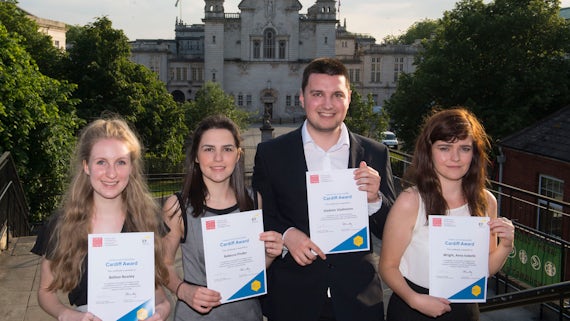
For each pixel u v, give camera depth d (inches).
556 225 579.8
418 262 144.7
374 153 163.5
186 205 150.1
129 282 131.0
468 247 139.7
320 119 152.9
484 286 140.5
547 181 657.0
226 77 2802.7
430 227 139.5
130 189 138.6
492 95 1010.7
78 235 131.6
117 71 1262.3
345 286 153.5
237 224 145.8
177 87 2891.2
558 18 1007.0
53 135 636.7
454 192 146.5
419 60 1170.6
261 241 147.5
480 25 981.2
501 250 142.5
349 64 2992.1
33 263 282.4
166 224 148.9
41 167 632.4
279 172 159.5
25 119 592.7
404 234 142.9
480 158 144.9
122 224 137.8
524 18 960.3
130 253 131.2
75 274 131.1
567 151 624.1
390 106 1104.2
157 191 767.1
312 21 2783.0
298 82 2815.0
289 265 159.8
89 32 1275.8
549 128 702.5
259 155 164.4
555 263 255.4
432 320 145.6
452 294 140.7
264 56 2810.0
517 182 707.4
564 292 159.5
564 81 956.0
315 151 159.9
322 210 151.9
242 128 1898.4
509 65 967.0
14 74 626.5
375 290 156.7
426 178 141.9
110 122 136.8
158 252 139.3
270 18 2768.2
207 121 149.3
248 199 154.3
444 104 1017.5
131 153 135.9
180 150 1346.0
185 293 144.1
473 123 140.7
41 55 1316.4
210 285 144.2
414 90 1037.8
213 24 2706.7
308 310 154.7
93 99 1231.5
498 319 243.0
